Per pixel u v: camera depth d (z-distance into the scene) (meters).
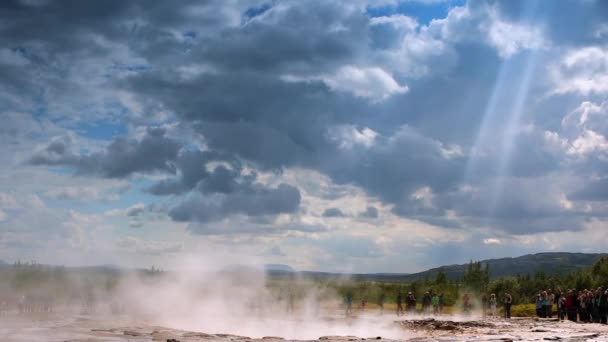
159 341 23.19
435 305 57.59
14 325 31.88
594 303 36.81
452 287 93.00
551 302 42.75
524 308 60.81
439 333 33.97
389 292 90.50
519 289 93.56
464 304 58.66
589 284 76.44
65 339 23.20
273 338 25.45
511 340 24.00
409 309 58.16
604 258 82.62
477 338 25.11
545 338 24.89
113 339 23.36
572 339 24.42
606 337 25.38
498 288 92.44
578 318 41.88
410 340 24.45
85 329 28.62
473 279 97.12
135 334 25.78
